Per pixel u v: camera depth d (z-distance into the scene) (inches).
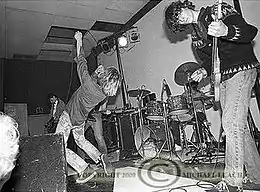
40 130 251.8
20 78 263.3
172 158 130.3
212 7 72.1
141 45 203.6
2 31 208.8
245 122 71.3
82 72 101.7
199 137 133.0
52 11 188.9
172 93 179.9
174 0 172.4
